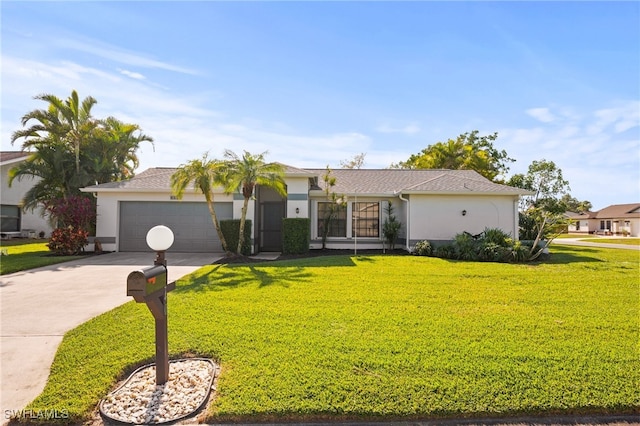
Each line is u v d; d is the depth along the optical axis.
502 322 5.27
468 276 9.05
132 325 5.09
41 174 17.20
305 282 8.16
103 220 15.15
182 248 15.20
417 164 28.00
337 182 17.69
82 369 3.78
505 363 3.83
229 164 12.43
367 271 9.73
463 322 5.26
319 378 3.50
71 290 7.70
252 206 15.09
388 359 3.92
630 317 5.56
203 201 15.24
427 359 3.92
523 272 9.70
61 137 17.86
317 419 2.97
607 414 3.04
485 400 3.14
